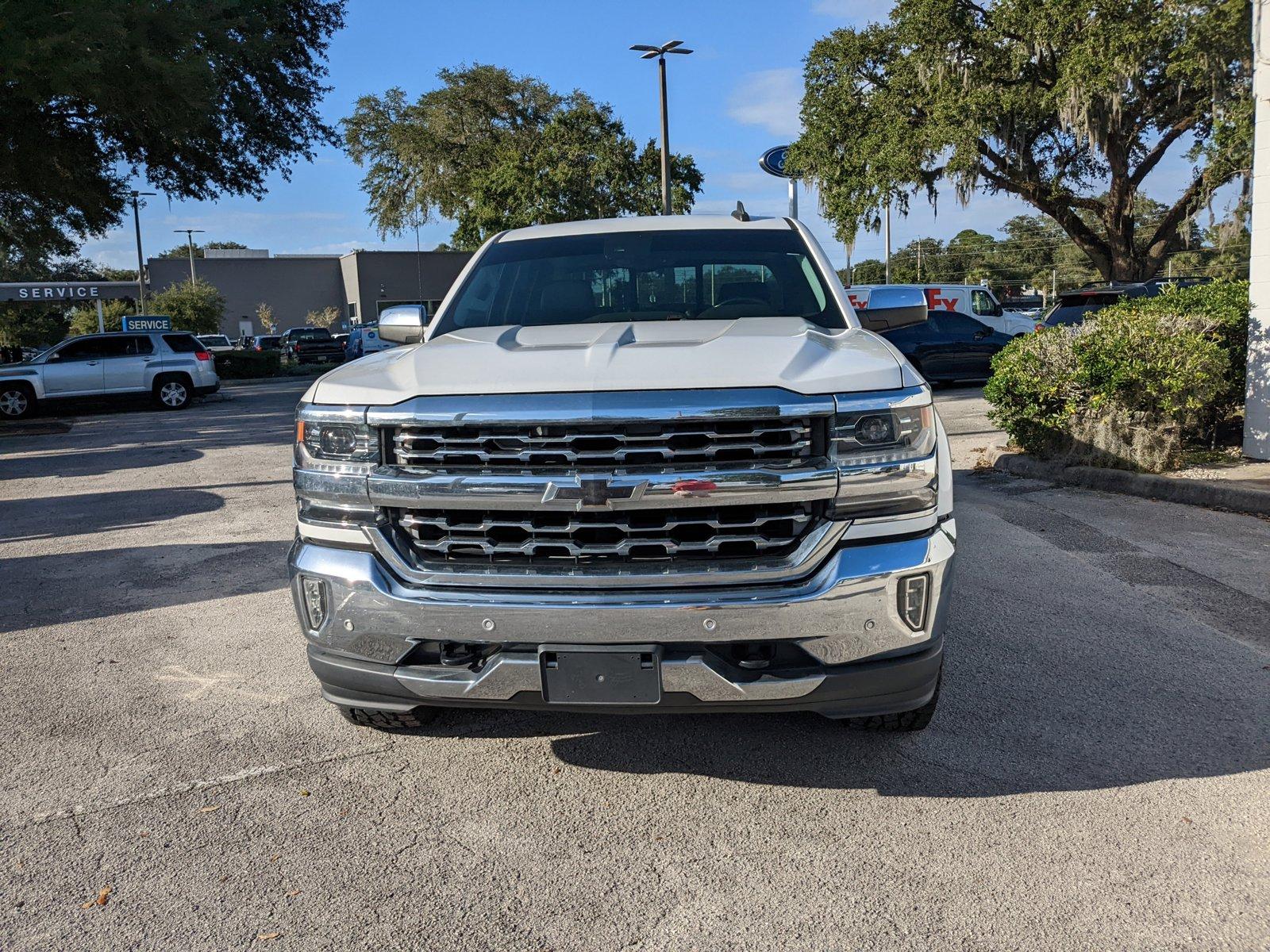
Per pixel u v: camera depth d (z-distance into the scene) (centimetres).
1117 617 468
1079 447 830
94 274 7569
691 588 271
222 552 661
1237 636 440
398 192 5216
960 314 1672
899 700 287
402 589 282
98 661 448
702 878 263
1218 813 289
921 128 3180
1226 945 229
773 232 438
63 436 1594
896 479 273
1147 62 2742
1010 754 330
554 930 243
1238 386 893
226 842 288
